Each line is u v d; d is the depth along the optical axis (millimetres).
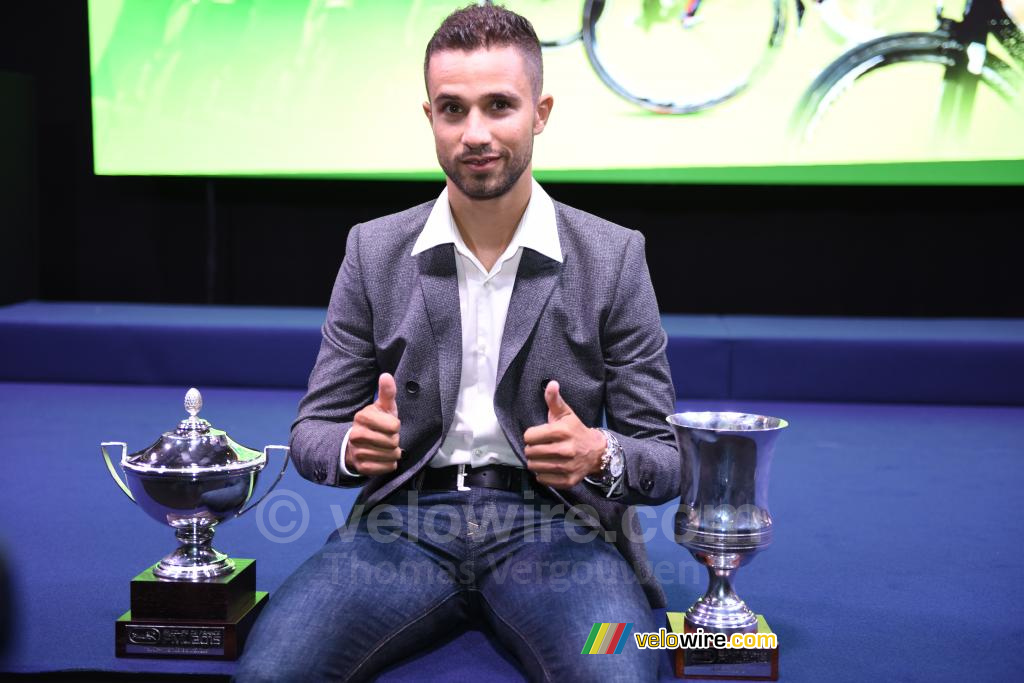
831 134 4824
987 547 2570
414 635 1789
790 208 5375
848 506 2947
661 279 5492
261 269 5648
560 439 1667
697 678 1777
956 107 4766
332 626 1649
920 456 3590
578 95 4867
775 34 4781
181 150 5078
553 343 1876
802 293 5441
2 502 2852
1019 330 4785
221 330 4742
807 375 4574
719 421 1838
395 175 5020
